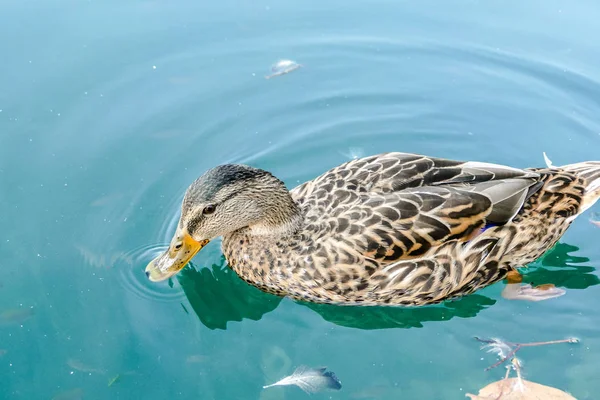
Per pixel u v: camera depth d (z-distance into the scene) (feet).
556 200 2.85
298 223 2.85
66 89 3.63
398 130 3.54
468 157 3.42
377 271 2.76
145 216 3.17
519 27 3.97
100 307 2.89
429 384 2.71
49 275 2.97
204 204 2.77
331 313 2.92
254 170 2.82
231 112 3.59
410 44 3.90
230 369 2.74
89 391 2.66
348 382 2.71
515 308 2.91
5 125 3.46
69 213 3.16
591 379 2.70
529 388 2.67
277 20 4.04
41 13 4.01
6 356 2.73
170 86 3.69
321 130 3.54
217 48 3.88
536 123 3.54
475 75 3.76
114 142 3.44
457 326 2.88
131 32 3.93
